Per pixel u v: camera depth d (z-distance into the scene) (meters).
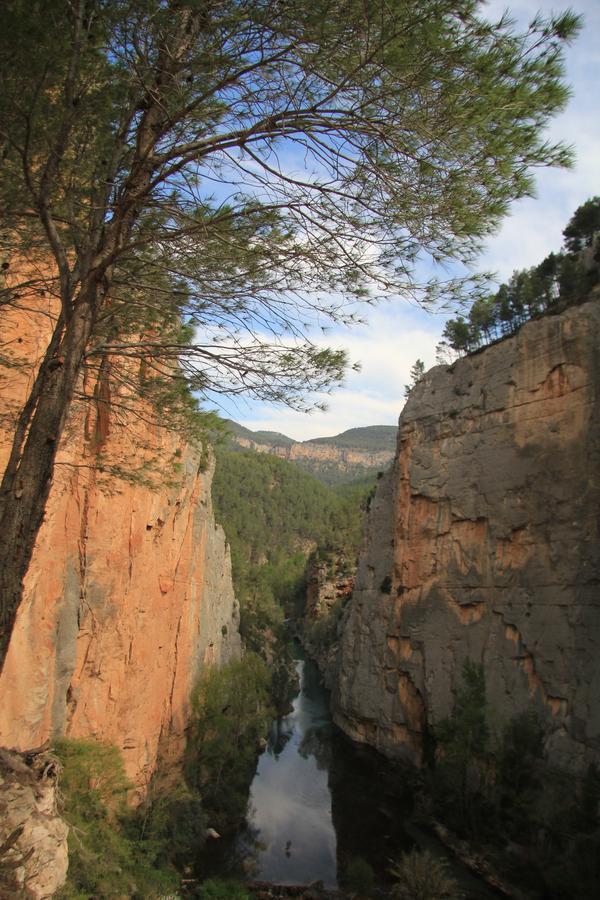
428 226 9.21
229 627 58.50
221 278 10.28
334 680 69.06
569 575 36.91
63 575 23.72
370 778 46.69
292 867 32.97
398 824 38.50
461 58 7.99
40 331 17.66
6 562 7.68
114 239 9.18
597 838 26.88
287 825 38.25
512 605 40.78
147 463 15.73
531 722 35.56
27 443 8.12
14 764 13.42
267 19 8.23
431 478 50.94
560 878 26.83
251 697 43.75
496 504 43.75
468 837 34.22
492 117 8.16
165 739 35.00
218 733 38.84
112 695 27.84
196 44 8.76
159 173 9.68
